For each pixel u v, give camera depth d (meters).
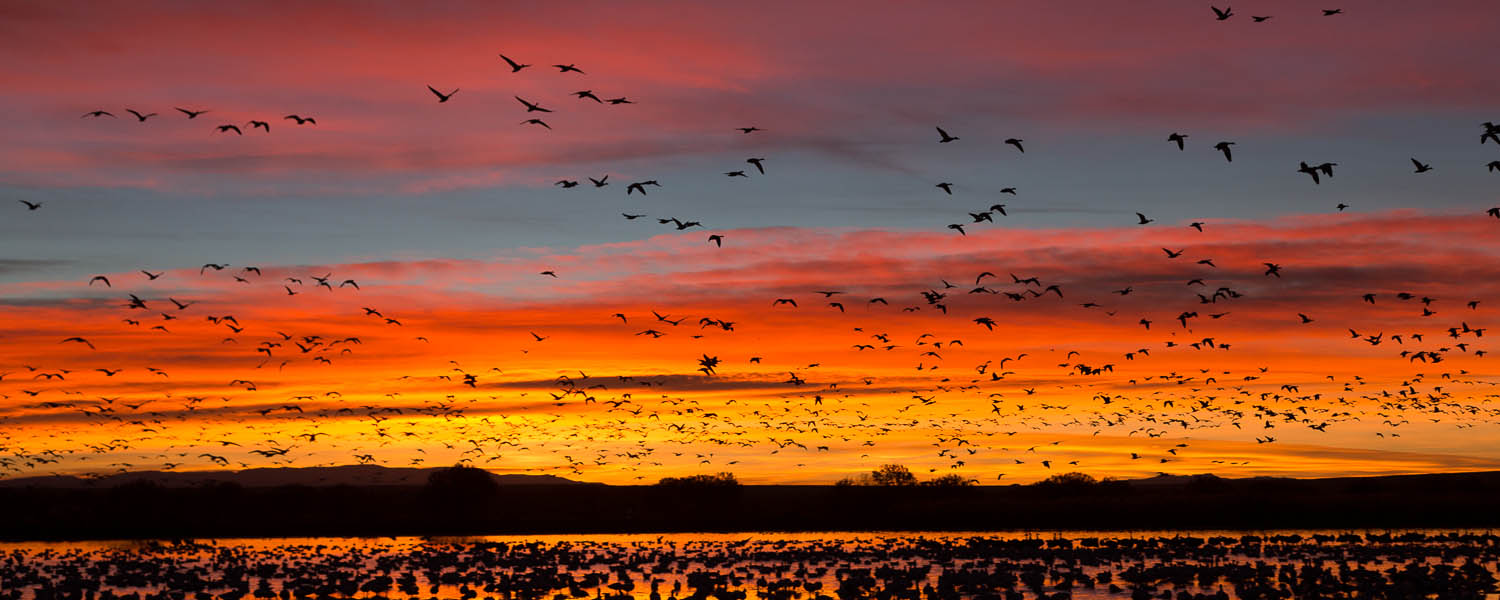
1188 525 121.94
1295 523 119.88
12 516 152.00
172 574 68.25
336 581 63.88
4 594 60.00
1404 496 138.00
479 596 58.34
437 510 187.75
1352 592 54.72
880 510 152.62
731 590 59.09
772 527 136.12
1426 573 60.28
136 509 165.75
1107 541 91.62
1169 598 54.12
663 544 104.00
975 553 79.81
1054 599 54.84
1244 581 59.72
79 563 80.25
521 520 159.12
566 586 60.66
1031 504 145.12
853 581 57.91
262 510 181.38
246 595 59.31
